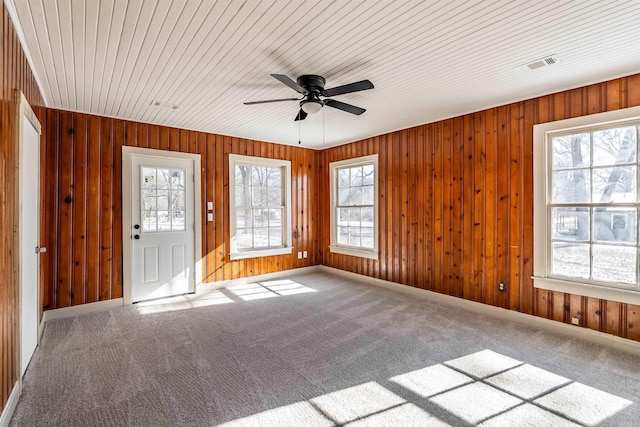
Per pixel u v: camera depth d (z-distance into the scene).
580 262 3.10
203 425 1.85
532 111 3.39
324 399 2.10
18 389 2.10
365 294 4.62
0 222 1.83
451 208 4.10
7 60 1.92
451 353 2.76
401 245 4.73
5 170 1.93
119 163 4.14
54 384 2.28
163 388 2.23
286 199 5.80
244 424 1.86
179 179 4.63
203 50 2.40
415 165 4.52
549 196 3.29
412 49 2.40
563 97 3.17
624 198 2.85
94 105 3.64
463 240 3.97
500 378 2.36
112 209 4.08
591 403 2.06
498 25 2.09
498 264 3.65
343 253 5.69
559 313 3.20
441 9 1.91
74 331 3.27
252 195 5.47
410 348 2.86
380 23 2.06
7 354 1.93
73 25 2.07
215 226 4.95
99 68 2.69
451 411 1.98
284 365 2.56
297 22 2.05
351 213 5.65
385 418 1.91
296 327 3.37
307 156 6.11
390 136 4.88
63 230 3.75
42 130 3.38
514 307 3.52
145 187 4.34
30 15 1.96
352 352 2.79
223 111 3.86
